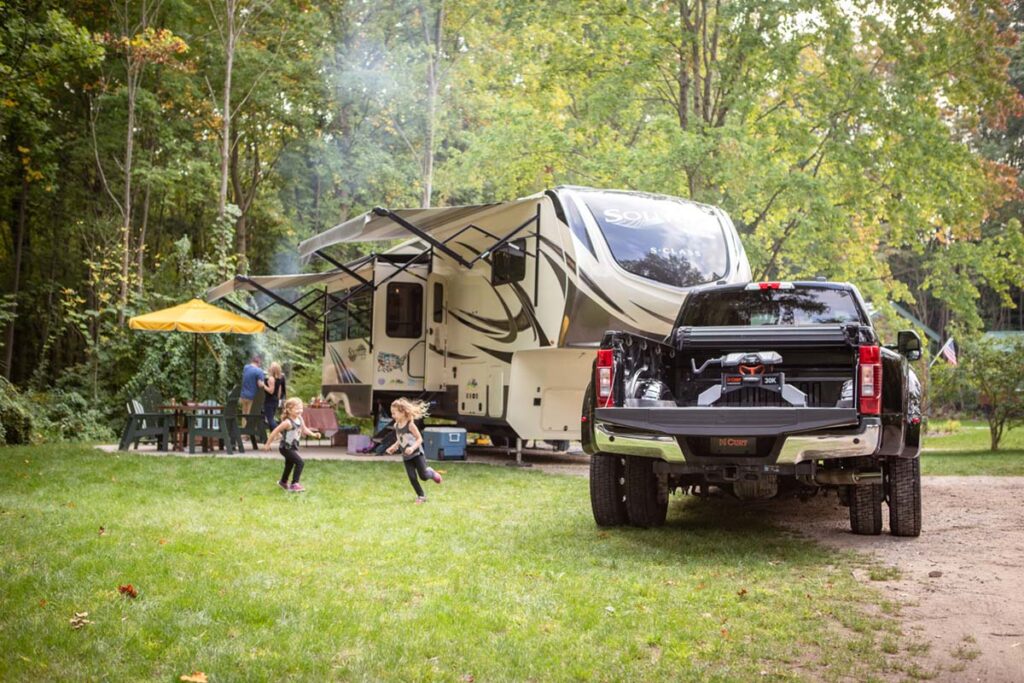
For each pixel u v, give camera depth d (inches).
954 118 1147.9
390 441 621.9
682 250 494.3
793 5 808.3
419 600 220.4
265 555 265.4
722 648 184.9
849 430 271.9
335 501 388.2
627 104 880.9
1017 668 175.2
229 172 1230.9
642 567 259.0
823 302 333.4
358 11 1165.7
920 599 225.8
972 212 871.7
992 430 742.5
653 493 326.0
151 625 189.2
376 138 1263.5
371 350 636.7
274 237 1348.4
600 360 292.7
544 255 504.7
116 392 892.6
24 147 967.0
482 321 585.6
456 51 1111.6
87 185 1131.3
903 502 308.5
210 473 467.5
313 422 688.4
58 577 224.7
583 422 314.2
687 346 307.4
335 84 1182.3
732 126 808.3
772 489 299.0
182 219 1290.6
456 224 565.3
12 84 796.6
